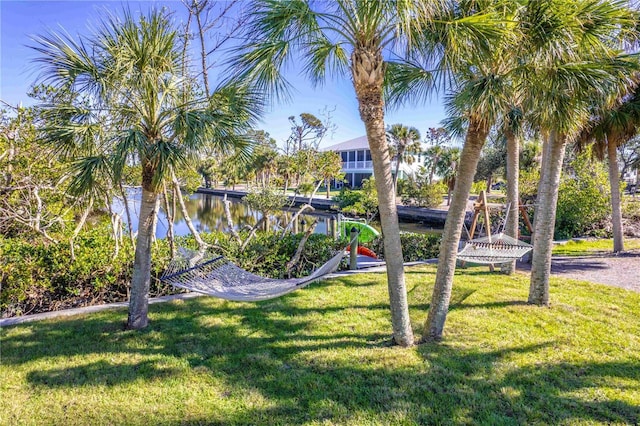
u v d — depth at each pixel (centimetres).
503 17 309
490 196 2605
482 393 304
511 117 502
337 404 291
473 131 373
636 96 835
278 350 387
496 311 496
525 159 1934
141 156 367
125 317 475
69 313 487
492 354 371
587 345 390
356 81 348
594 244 1081
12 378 330
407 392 307
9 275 475
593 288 607
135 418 277
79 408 289
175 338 417
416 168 3766
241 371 345
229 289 450
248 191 1702
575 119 423
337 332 433
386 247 386
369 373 337
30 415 280
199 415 279
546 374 332
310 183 1898
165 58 410
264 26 319
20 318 468
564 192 1245
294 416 278
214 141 396
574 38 338
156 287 581
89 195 433
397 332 392
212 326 452
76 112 391
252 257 676
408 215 2394
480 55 324
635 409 279
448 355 370
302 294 582
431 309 411
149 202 436
